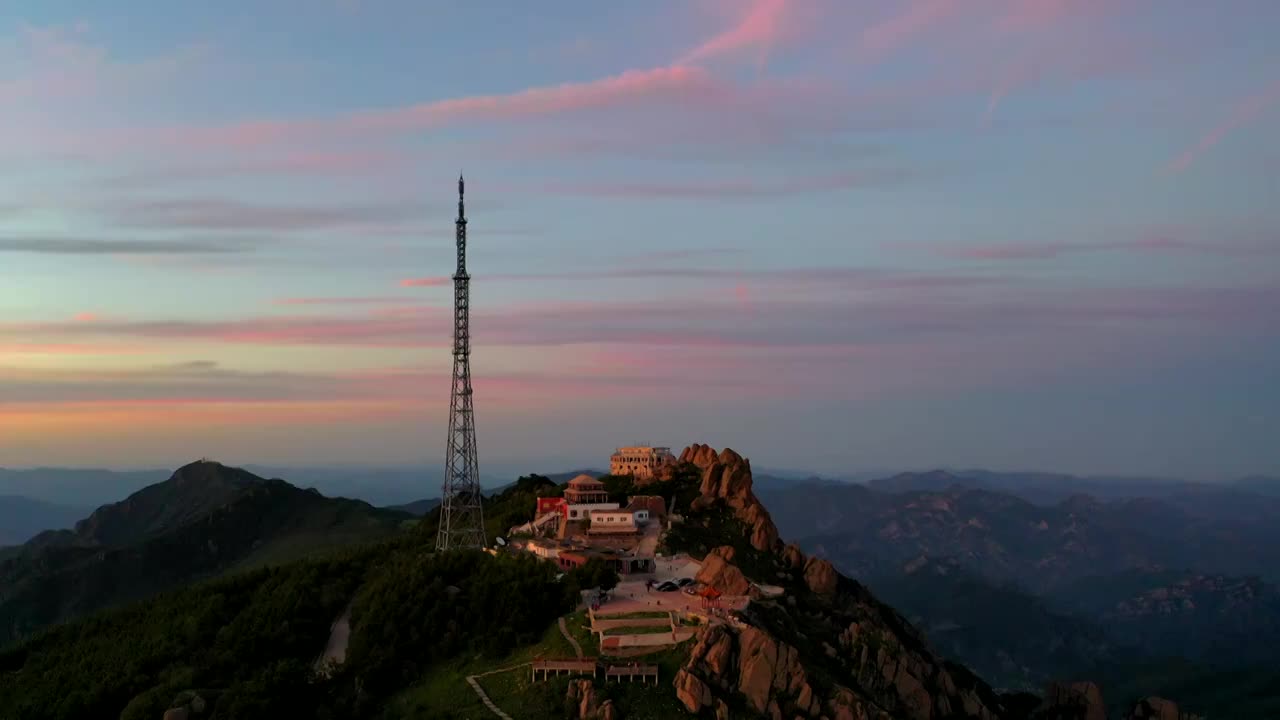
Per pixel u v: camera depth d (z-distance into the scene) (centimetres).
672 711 19900
